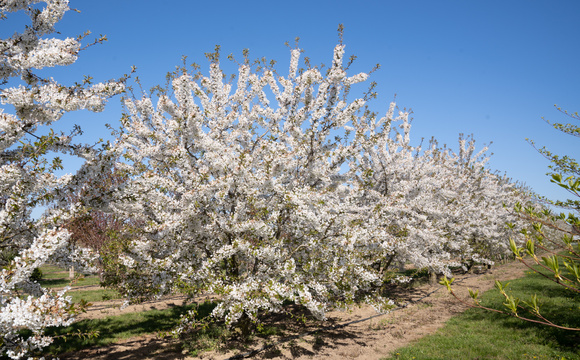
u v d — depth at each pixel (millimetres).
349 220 8984
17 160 4504
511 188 22281
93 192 4852
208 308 10867
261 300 6152
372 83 8344
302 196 6625
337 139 8508
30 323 3227
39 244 3646
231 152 6969
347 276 7594
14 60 3914
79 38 4316
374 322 9633
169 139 7160
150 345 7617
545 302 10172
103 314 10250
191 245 6902
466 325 8766
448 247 15273
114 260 6285
